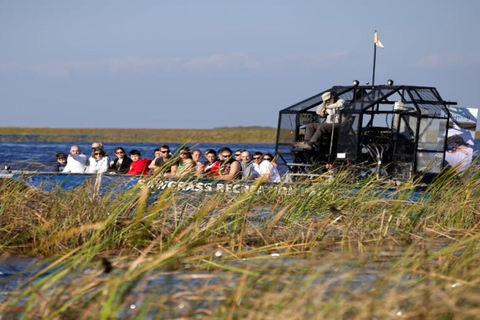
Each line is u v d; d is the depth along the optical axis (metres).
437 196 44.97
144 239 35.44
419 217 42.47
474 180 44.53
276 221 37.72
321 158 60.69
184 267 30.56
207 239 34.59
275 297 20.91
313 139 60.00
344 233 36.75
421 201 44.50
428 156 58.16
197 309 22.48
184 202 39.50
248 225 37.94
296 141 63.16
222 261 31.08
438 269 26.98
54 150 181.50
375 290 22.06
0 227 37.44
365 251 32.75
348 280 24.52
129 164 63.00
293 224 38.59
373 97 57.97
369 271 28.17
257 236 36.94
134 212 37.84
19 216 38.34
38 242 36.22
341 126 58.06
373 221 40.53
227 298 22.23
